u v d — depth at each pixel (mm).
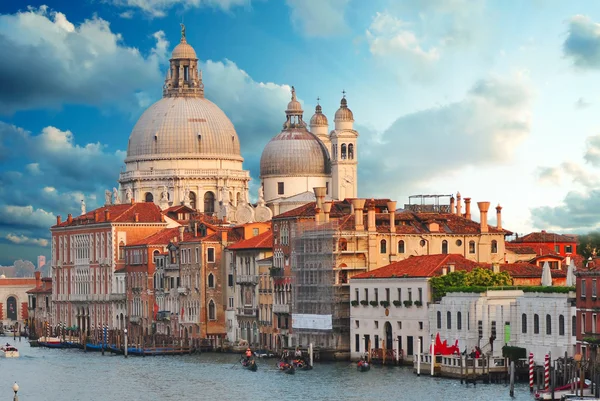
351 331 194875
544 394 137625
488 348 162750
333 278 197875
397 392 153625
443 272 180875
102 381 182000
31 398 165000
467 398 145750
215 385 171625
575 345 149125
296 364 186000
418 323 180500
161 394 165125
